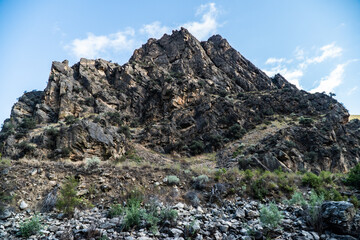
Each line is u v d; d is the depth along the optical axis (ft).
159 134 147.43
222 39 332.19
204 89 214.48
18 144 105.09
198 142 142.10
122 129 144.36
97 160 47.06
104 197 34.55
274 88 276.62
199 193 37.24
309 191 40.29
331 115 160.25
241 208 32.55
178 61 273.75
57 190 33.78
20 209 29.81
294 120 161.17
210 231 24.30
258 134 144.05
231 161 108.37
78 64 238.89
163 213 26.99
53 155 90.53
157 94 206.49
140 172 43.06
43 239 21.57
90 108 181.88
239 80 269.64
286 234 23.68
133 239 21.36
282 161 99.50
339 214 24.13
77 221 26.05
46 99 181.16
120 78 229.86
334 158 114.42
